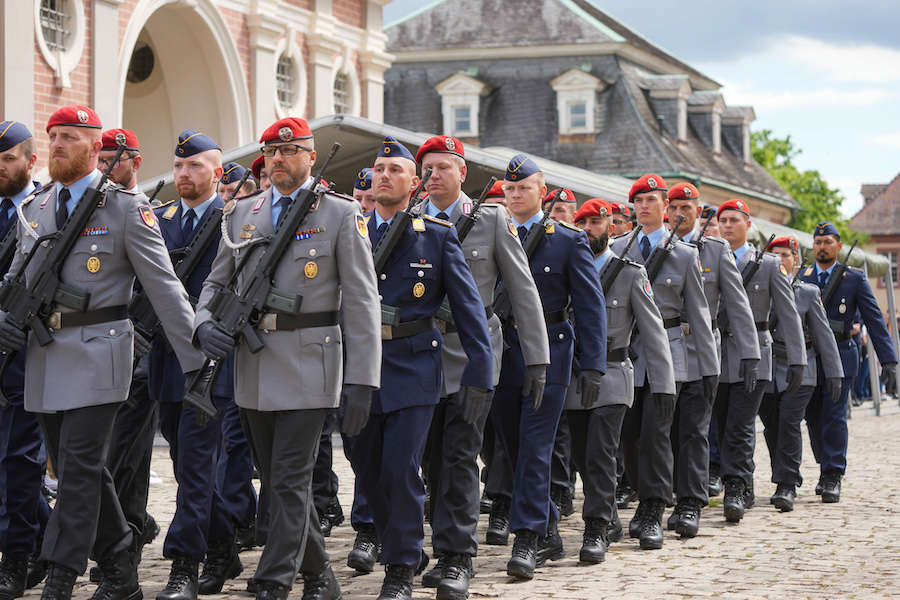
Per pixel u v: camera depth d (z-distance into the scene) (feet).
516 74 158.81
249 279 20.18
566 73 154.92
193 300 24.25
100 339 20.70
